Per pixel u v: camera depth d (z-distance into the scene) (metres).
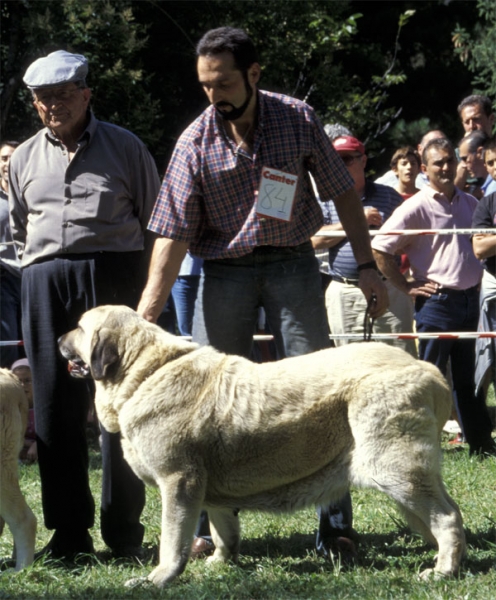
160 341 4.62
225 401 4.46
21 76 16.84
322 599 4.15
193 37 19.48
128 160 5.16
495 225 7.05
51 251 5.07
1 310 8.49
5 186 8.53
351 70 25.31
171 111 19.62
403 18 21.97
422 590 4.15
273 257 4.95
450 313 7.48
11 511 4.98
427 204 7.55
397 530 5.45
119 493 5.13
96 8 16.75
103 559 5.18
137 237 5.24
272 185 4.81
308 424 4.40
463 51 17.09
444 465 6.98
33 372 5.16
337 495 4.51
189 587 4.39
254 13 19.48
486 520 5.47
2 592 4.48
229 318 5.00
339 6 20.88
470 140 9.06
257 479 4.48
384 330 7.65
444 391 4.48
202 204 4.92
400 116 26.30
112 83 16.81
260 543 5.32
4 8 17.17
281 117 4.83
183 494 4.42
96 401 4.71
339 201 5.14
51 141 5.14
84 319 4.73
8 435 4.97
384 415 4.32
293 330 4.98
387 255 7.44
